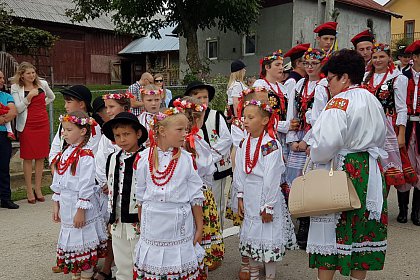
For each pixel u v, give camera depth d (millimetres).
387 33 24047
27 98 6559
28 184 6793
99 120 4828
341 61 3287
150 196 3248
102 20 29109
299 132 4883
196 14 19625
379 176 3301
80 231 3838
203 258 3514
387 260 4617
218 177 4426
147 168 3318
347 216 3186
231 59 22141
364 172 3227
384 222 3311
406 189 5684
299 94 4961
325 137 3174
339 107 3215
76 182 3840
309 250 3309
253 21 19766
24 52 19812
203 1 18906
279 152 3832
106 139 3963
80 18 21844
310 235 3316
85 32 28250
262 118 3850
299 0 19516
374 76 5516
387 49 5340
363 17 22469
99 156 3953
